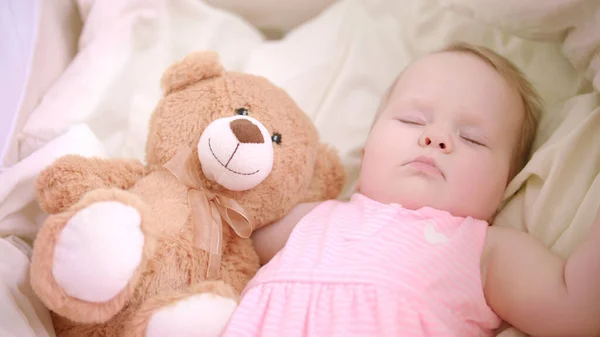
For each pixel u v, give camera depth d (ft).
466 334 2.72
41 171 2.83
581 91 3.70
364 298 2.62
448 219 3.02
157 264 2.74
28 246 3.13
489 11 3.86
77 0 4.44
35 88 3.84
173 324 2.50
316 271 2.77
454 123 3.28
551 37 3.80
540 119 3.74
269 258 3.39
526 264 2.84
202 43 4.56
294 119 3.26
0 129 3.55
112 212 2.41
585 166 3.11
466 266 2.83
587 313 2.60
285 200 3.17
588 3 3.38
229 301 2.70
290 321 2.61
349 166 4.10
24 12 3.94
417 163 3.17
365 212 3.11
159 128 3.12
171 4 4.58
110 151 3.90
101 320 2.47
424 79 3.48
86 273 2.32
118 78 4.03
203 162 2.88
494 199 3.28
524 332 2.87
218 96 3.11
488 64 3.54
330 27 4.61
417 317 2.56
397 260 2.76
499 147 3.32
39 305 2.78
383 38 4.56
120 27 4.25
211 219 2.94
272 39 5.32
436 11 4.42
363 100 4.36
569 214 3.07
